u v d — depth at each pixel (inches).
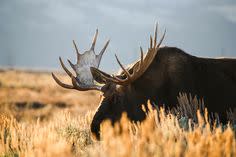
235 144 753.0
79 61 1358.3
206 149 738.2
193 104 1263.5
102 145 917.8
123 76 1368.1
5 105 3523.6
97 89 1318.9
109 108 1299.2
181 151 746.2
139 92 1328.7
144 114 1320.1
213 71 1382.9
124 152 680.4
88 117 1402.6
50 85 7234.3
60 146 780.0
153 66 1346.0
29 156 911.7
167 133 895.1
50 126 1330.0
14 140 1089.4
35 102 4379.9
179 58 1359.5
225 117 1350.9
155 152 751.1
